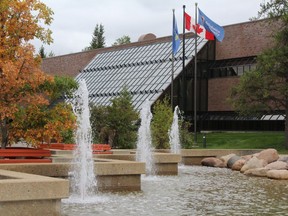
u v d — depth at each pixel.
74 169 16.59
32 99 17.70
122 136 37.88
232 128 52.50
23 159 17.06
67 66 77.50
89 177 16.53
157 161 22.75
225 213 12.54
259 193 16.45
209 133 51.66
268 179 21.16
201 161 29.84
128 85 55.44
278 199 15.05
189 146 37.38
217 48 55.22
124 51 65.00
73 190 16.53
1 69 17.25
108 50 69.62
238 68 52.97
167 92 50.53
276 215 12.30
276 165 22.95
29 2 17.86
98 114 38.16
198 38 55.41
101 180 16.69
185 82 53.06
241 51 52.78
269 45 48.78
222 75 54.44
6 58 17.44
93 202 14.14
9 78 16.61
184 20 44.38
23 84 17.11
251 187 18.14
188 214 12.34
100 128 37.94
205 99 55.47
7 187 11.23
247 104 39.78
